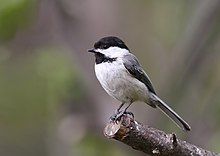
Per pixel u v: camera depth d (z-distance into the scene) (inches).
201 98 515.8
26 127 572.4
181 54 497.0
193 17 503.2
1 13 476.7
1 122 567.2
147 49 499.2
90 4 484.7
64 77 499.8
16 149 573.9
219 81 519.2
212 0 490.3
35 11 488.4
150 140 266.7
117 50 341.4
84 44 483.5
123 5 490.9
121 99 347.3
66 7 488.4
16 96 566.6
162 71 499.2
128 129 266.1
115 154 483.8
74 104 500.1
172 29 531.5
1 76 563.2
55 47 512.4
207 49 505.7
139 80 341.4
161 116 470.9
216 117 504.1
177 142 268.4
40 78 556.7
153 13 523.8
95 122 484.7
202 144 490.3
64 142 510.9
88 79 484.4
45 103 565.0
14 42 512.1
